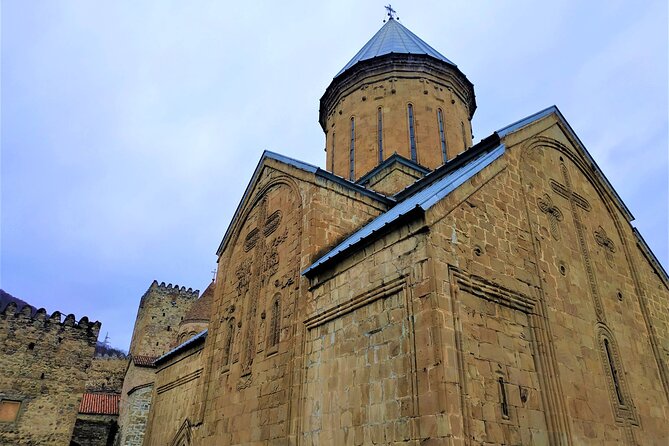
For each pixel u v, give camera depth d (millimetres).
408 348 7953
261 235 15531
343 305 9906
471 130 22312
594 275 12281
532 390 8641
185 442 15727
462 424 6941
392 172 17000
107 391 48219
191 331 41719
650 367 12328
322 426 9422
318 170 13320
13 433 27109
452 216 9000
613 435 9727
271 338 12539
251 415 12125
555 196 12531
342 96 21641
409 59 20750
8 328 29094
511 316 9117
